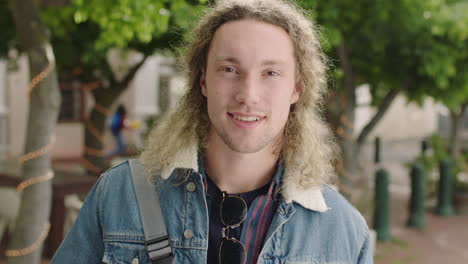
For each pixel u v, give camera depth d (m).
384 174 7.46
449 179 9.20
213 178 1.47
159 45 6.42
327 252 1.45
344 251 1.47
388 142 22.16
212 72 1.34
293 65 1.38
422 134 24.52
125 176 1.49
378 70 6.42
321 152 1.53
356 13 5.32
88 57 6.11
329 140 1.76
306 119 1.51
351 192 6.61
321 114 1.69
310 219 1.46
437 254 6.95
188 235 1.41
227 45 1.32
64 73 7.07
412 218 8.30
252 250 1.43
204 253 1.40
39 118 3.78
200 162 1.47
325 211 1.48
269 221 1.45
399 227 8.28
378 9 5.35
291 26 1.36
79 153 13.38
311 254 1.44
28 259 3.88
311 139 1.50
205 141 1.48
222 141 1.43
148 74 14.57
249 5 1.34
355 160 6.65
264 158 1.45
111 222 1.44
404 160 16.73
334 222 1.48
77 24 5.79
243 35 1.31
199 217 1.42
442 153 10.57
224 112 1.33
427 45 5.64
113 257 1.42
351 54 6.42
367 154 17.45
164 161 1.45
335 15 4.81
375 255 6.77
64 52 6.26
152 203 1.44
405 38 5.63
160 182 1.46
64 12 4.29
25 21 3.61
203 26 1.45
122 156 12.25
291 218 1.45
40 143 3.82
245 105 1.30
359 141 6.71
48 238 5.66
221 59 1.32
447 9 5.47
